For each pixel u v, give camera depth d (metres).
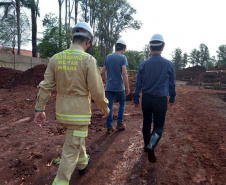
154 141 2.63
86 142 3.77
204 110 6.70
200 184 2.43
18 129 4.42
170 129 4.51
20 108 6.41
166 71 2.76
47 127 4.58
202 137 4.00
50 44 28.08
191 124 4.95
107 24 41.72
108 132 4.21
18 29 23.86
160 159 3.07
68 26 30.44
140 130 4.40
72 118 2.01
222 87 16.14
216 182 2.45
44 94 2.05
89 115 2.12
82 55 2.04
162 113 2.80
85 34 2.14
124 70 3.92
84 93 2.07
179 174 2.65
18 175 2.64
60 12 29.48
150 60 2.84
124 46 4.00
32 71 12.09
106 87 4.05
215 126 4.80
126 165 2.91
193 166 2.85
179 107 7.10
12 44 28.28
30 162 2.96
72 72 2.00
